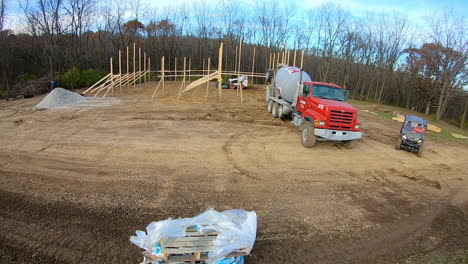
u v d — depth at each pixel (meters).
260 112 18.45
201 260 3.84
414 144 11.99
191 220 4.32
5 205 6.05
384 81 40.84
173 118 15.52
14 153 9.28
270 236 5.50
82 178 7.55
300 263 4.79
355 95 45.41
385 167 10.20
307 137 11.38
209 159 9.53
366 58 43.22
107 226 5.43
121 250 4.78
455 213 7.18
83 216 5.74
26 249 4.71
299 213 6.46
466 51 25.66
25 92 24.83
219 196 6.95
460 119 28.39
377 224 6.30
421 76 35.56
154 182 7.50
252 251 5.01
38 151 9.56
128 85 29.69
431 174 9.95
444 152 13.23
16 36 39.72
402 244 5.62
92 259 4.54
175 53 50.53
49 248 4.76
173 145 10.77
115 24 46.44
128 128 13.00
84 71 32.38
